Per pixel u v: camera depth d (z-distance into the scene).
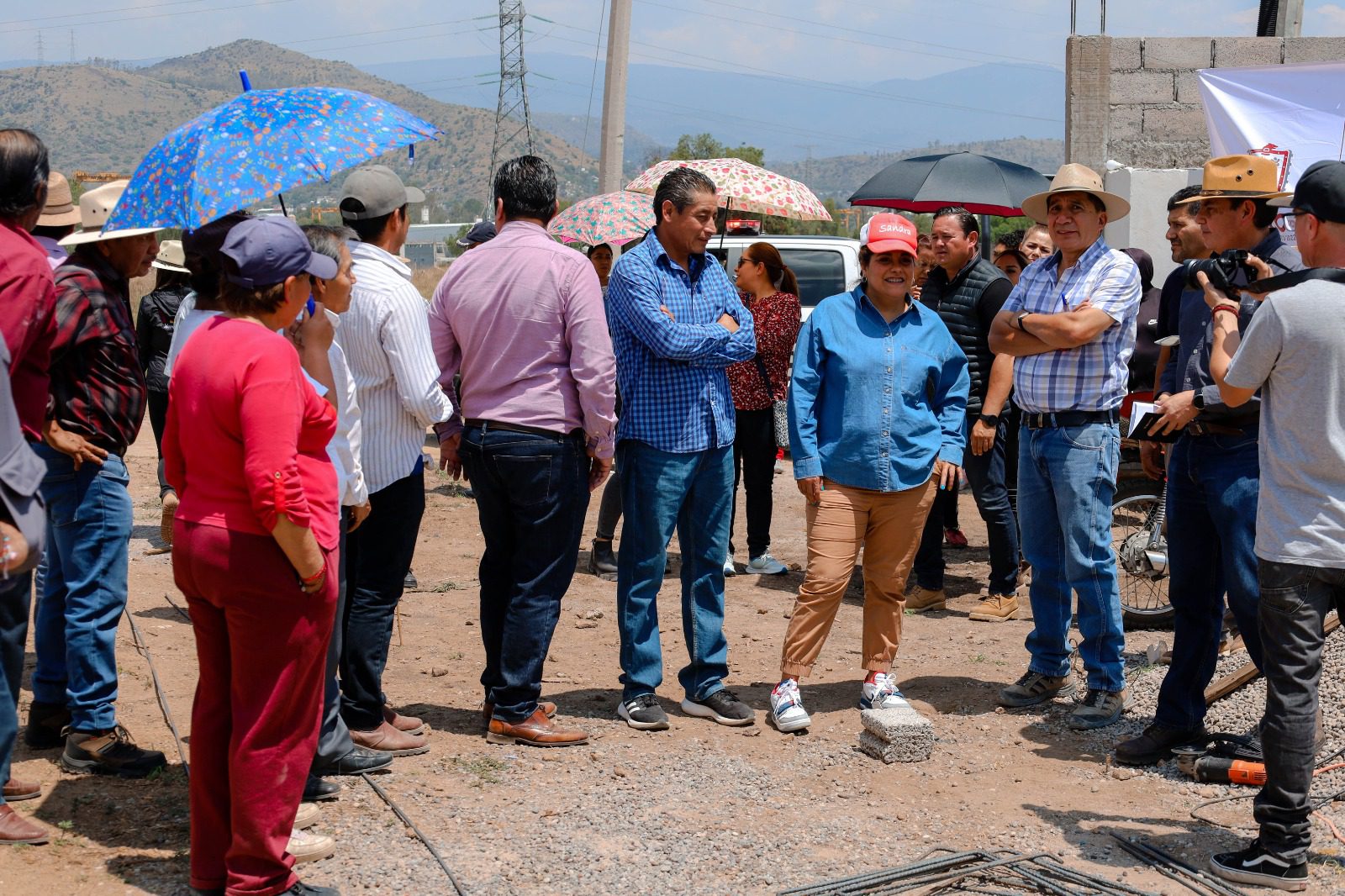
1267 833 3.70
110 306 4.14
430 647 6.26
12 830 3.68
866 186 9.55
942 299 7.17
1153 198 10.71
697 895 3.61
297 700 3.32
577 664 6.10
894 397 5.09
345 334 4.31
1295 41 10.87
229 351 3.14
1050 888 3.67
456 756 4.68
